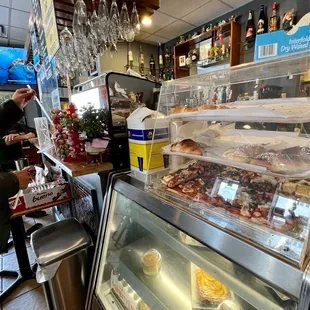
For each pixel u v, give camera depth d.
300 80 0.73
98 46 2.07
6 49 4.21
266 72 0.78
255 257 0.46
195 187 0.75
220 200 0.65
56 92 2.12
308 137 0.66
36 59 2.58
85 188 1.45
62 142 1.24
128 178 1.01
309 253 0.42
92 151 1.13
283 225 0.48
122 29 1.88
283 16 2.29
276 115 0.54
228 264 0.53
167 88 0.99
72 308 1.23
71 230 1.33
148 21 2.77
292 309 0.40
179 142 0.83
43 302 1.53
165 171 0.95
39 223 2.57
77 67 2.26
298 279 0.39
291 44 0.89
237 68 0.83
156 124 0.92
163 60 3.93
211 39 2.99
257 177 0.66
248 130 0.82
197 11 2.77
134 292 1.00
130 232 1.15
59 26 1.98
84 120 1.14
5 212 1.01
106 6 1.68
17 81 4.40
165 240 0.76
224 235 0.53
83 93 1.41
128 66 3.46
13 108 1.44
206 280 0.79
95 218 1.35
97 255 1.09
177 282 0.91
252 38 2.54
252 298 0.48
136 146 0.96
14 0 2.70
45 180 1.82
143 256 1.05
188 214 0.64
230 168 0.77
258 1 2.49
